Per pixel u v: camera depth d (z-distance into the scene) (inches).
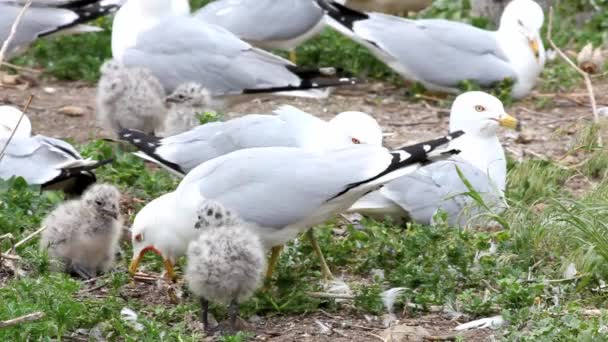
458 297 417.1
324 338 393.7
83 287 434.9
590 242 438.6
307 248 458.0
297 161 419.8
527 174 554.9
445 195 499.2
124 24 642.8
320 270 458.0
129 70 601.0
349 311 418.9
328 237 475.8
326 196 410.3
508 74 709.9
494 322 399.2
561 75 758.5
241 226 393.7
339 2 750.5
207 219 398.3
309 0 722.8
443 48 711.7
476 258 449.4
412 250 446.9
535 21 712.4
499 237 460.4
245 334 387.2
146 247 433.7
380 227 478.3
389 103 721.6
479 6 866.8
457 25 724.0
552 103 720.3
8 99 697.0
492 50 714.2
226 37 634.2
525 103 724.0
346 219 515.8
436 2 888.9
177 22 638.5
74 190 526.3
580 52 780.0
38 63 757.9
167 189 542.3
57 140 526.9
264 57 628.4
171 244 430.6
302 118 489.7
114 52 646.5
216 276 379.9
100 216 439.5
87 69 747.4
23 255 442.0
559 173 573.3
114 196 442.9
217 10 725.3
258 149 431.2
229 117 678.5
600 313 399.2
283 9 717.9
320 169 414.3
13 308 374.9
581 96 727.1
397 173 403.2
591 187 545.6
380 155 410.0
